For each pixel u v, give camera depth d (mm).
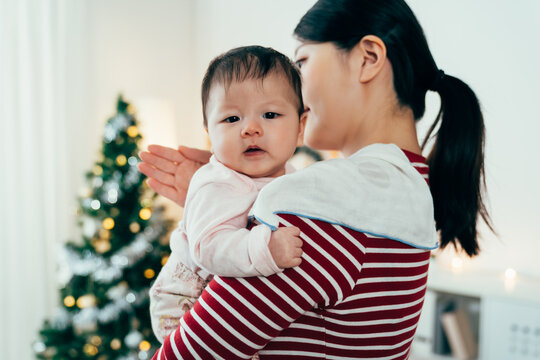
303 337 663
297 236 623
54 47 3652
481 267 2863
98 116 4121
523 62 2691
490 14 2779
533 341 2248
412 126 820
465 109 869
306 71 839
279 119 815
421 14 3043
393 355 708
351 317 651
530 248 2719
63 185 3734
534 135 2686
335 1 814
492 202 2830
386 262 657
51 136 3641
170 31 4535
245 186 785
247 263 626
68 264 3141
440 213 904
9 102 3420
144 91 4402
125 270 3154
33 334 3545
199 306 654
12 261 3445
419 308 746
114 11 4215
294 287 618
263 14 3863
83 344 3092
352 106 813
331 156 3076
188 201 812
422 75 828
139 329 3156
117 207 3244
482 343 2412
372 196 661
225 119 821
